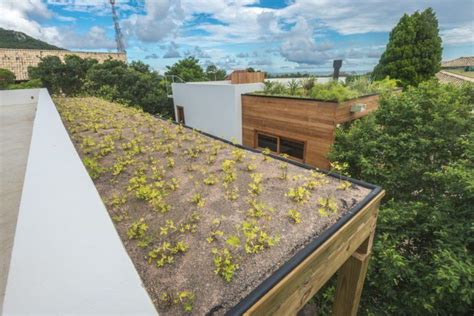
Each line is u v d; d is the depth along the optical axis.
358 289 2.29
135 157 2.83
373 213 2.09
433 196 3.69
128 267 0.77
